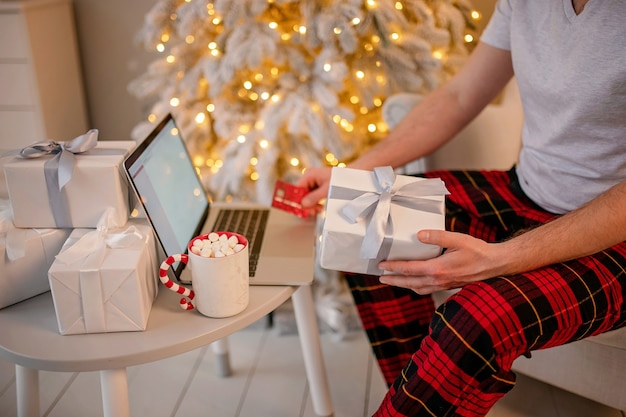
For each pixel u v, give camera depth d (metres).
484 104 1.42
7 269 0.97
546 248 0.99
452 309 0.94
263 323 1.77
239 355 1.67
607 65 1.08
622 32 1.06
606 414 1.47
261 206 1.39
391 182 1.05
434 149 1.43
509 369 0.94
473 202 1.28
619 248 1.09
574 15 1.13
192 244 0.96
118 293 0.90
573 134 1.16
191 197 1.26
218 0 1.61
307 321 1.29
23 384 1.18
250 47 1.59
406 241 0.98
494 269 0.98
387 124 1.63
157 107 1.83
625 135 1.11
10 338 0.91
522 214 1.24
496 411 1.47
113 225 0.98
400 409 0.96
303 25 1.63
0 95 2.02
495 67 1.37
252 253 1.15
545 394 1.54
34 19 1.97
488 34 1.37
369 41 1.72
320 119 1.60
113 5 2.24
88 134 1.03
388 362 1.31
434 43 1.68
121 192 1.00
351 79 1.69
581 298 0.98
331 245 1.00
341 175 1.11
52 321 0.96
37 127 2.06
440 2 1.70
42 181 0.98
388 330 1.30
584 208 1.01
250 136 1.72
